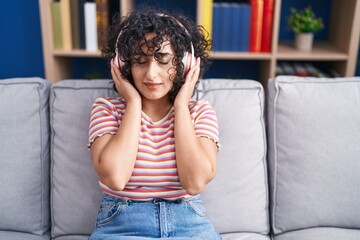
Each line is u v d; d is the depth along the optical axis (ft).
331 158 4.16
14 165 4.20
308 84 4.31
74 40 7.21
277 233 4.34
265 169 4.36
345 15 7.34
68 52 7.09
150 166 3.62
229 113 4.27
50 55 7.10
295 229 4.31
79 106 4.27
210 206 4.20
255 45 7.22
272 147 4.36
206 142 3.72
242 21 7.07
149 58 3.55
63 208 4.22
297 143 4.20
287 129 4.24
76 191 4.21
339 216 4.19
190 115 3.80
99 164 3.56
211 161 3.61
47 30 6.98
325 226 4.27
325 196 4.17
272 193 4.38
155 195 3.68
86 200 4.20
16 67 8.73
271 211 4.40
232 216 4.22
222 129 4.24
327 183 4.17
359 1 6.85
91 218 4.20
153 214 3.61
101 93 4.33
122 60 3.67
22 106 4.27
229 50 7.23
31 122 4.28
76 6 7.03
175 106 3.69
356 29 7.01
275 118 4.31
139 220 3.59
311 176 4.17
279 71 7.60
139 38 3.55
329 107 4.18
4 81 4.42
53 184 4.30
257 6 7.00
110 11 7.21
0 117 4.22
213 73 8.81
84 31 7.15
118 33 3.87
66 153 4.23
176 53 3.60
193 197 3.81
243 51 7.24
